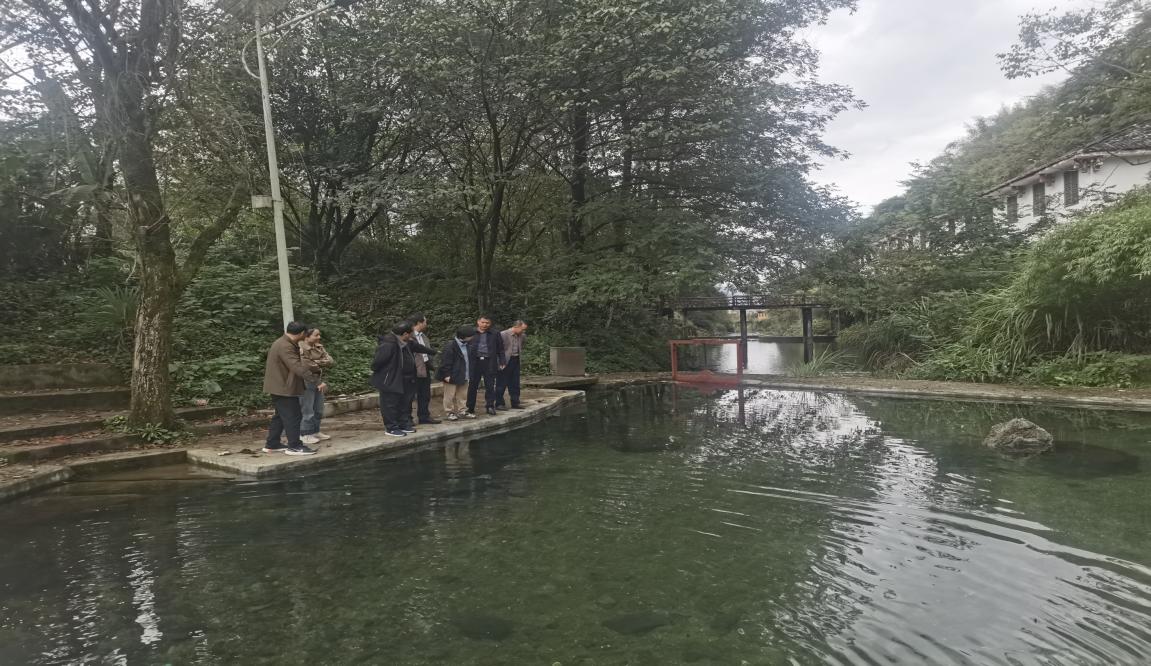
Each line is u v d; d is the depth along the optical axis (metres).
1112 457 6.98
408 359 8.46
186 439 7.72
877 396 13.07
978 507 5.30
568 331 19.08
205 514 5.27
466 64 13.75
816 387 14.26
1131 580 3.82
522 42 13.96
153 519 5.13
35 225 11.12
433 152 17.62
